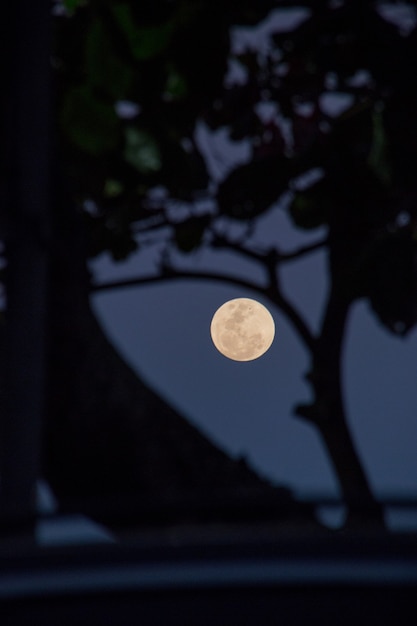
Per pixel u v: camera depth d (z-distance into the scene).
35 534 3.77
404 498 3.73
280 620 3.51
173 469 10.17
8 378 5.75
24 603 3.56
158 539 3.74
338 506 3.74
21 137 5.87
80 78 9.91
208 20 8.91
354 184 12.05
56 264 10.38
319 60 11.44
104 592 3.51
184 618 3.54
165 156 9.16
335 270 13.68
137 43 8.24
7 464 5.66
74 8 9.93
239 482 10.32
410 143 10.09
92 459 9.93
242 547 3.63
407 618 3.48
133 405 10.65
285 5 11.13
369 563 3.51
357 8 10.97
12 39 5.95
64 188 9.18
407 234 11.48
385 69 10.55
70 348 11.02
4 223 5.65
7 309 5.79
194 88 9.06
